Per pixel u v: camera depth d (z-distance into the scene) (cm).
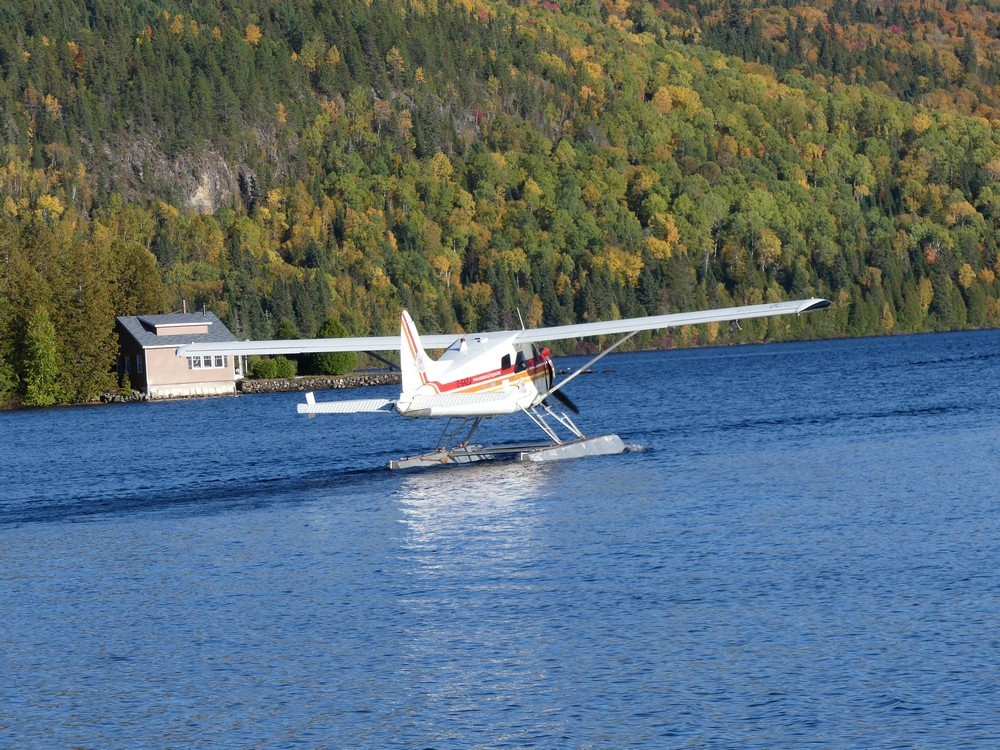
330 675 4919
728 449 11700
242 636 5534
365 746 4203
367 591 6225
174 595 6419
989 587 5659
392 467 11100
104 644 5541
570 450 11175
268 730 4381
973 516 7400
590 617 5503
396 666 4978
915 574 5972
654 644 5066
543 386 10925
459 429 11525
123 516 9294
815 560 6381
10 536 8612
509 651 5084
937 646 4847
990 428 12650
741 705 4369
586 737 4172
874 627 5134
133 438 17438
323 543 7581
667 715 4316
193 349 10419
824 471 9781
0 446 17300
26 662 5328
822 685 4503
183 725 4472
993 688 4384
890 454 10750
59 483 11919
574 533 7450
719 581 6031
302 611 5900
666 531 7362
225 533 8181
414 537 7594
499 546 7169
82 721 4562
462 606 5819
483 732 4262
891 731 4081
